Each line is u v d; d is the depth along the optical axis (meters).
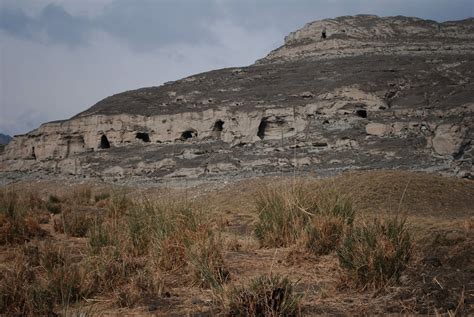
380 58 78.00
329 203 10.30
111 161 69.19
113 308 6.53
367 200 30.73
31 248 10.05
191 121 70.19
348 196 10.93
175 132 70.88
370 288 6.76
